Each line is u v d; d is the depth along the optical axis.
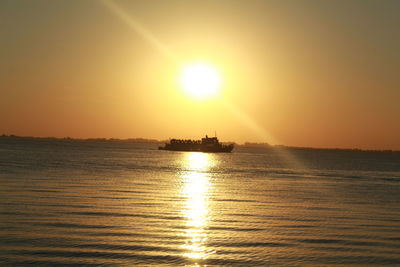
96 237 36.56
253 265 31.06
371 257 33.41
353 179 115.44
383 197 73.31
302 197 68.81
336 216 50.53
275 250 34.69
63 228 39.22
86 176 91.44
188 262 31.11
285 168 159.38
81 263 30.27
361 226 44.62
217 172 127.44
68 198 56.47
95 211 47.69
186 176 106.50
